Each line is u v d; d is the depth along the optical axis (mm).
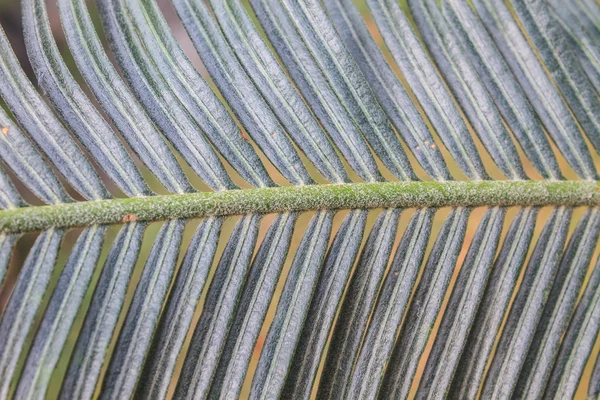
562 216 398
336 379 374
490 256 388
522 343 388
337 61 387
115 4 379
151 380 360
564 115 406
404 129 392
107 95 371
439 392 380
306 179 379
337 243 378
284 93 382
